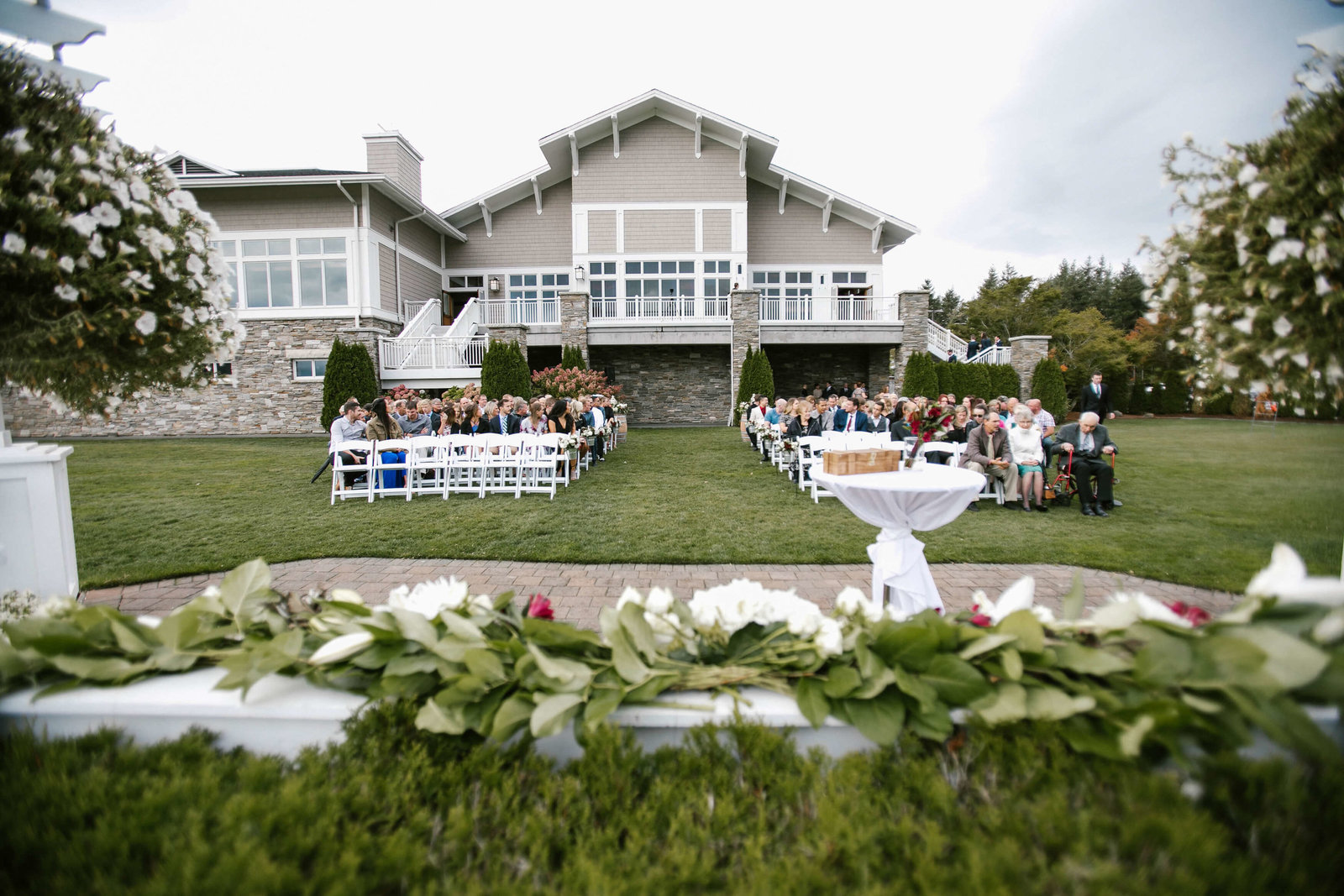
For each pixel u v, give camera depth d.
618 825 1.27
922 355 18.91
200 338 2.60
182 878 1.09
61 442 16.64
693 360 22.80
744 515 7.29
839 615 1.70
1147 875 1.05
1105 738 1.29
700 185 22.48
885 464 4.11
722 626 1.61
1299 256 1.58
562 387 17.12
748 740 1.37
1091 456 7.57
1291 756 1.27
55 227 1.99
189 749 1.43
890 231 24.05
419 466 8.63
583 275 22.52
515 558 5.44
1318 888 1.04
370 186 18.83
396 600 1.75
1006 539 6.19
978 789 1.27
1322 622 1.26
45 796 1.27
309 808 1.24
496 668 1.43
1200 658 1.28
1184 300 1.93
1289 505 3.68
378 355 18.52
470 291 24.08
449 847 1.22
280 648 1.49
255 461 12.21
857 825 1.20
